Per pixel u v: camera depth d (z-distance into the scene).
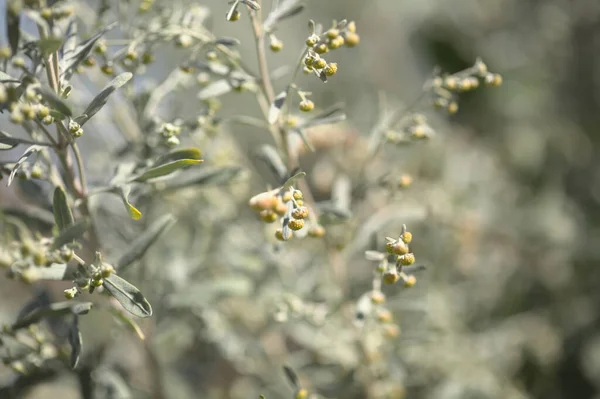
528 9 0.92
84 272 0.48
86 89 0.59
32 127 0.51
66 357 0.54
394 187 0.58
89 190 0.53
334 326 0.62
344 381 0.60
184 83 0.57
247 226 0.66
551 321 0.76
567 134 0.87
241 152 0.67
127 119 0.60
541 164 0.85
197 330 0.62
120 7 0.55
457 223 0.70
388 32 1.00
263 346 0.63
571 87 0.90
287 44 0.96
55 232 0.48
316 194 0.63
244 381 0.66
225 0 0.92
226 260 0.62
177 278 0.59
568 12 0.90
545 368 0.74
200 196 0.62
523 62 0.89
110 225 0.59
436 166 0.73
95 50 0.51
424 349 0.65
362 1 0.98
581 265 0.78
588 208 0.84
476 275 0.75
